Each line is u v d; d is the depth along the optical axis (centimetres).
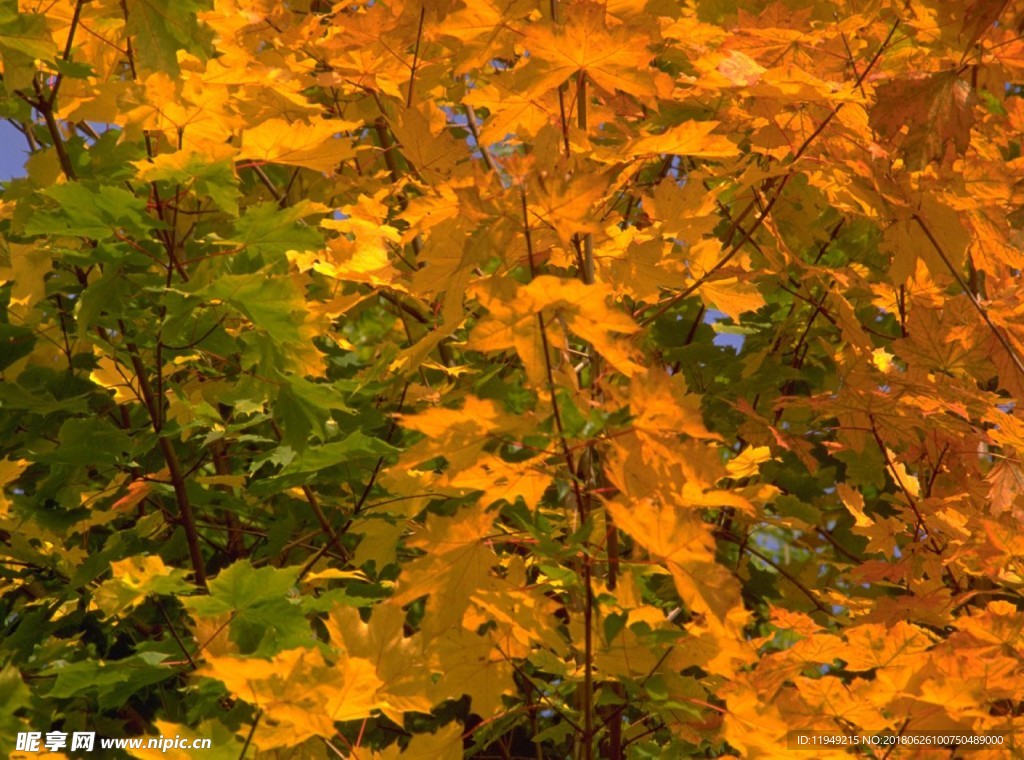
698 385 365
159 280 262
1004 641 221
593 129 284
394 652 203
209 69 273
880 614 254
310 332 257
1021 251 284
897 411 277
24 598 322
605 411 174
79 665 224
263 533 316
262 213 250
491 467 173
